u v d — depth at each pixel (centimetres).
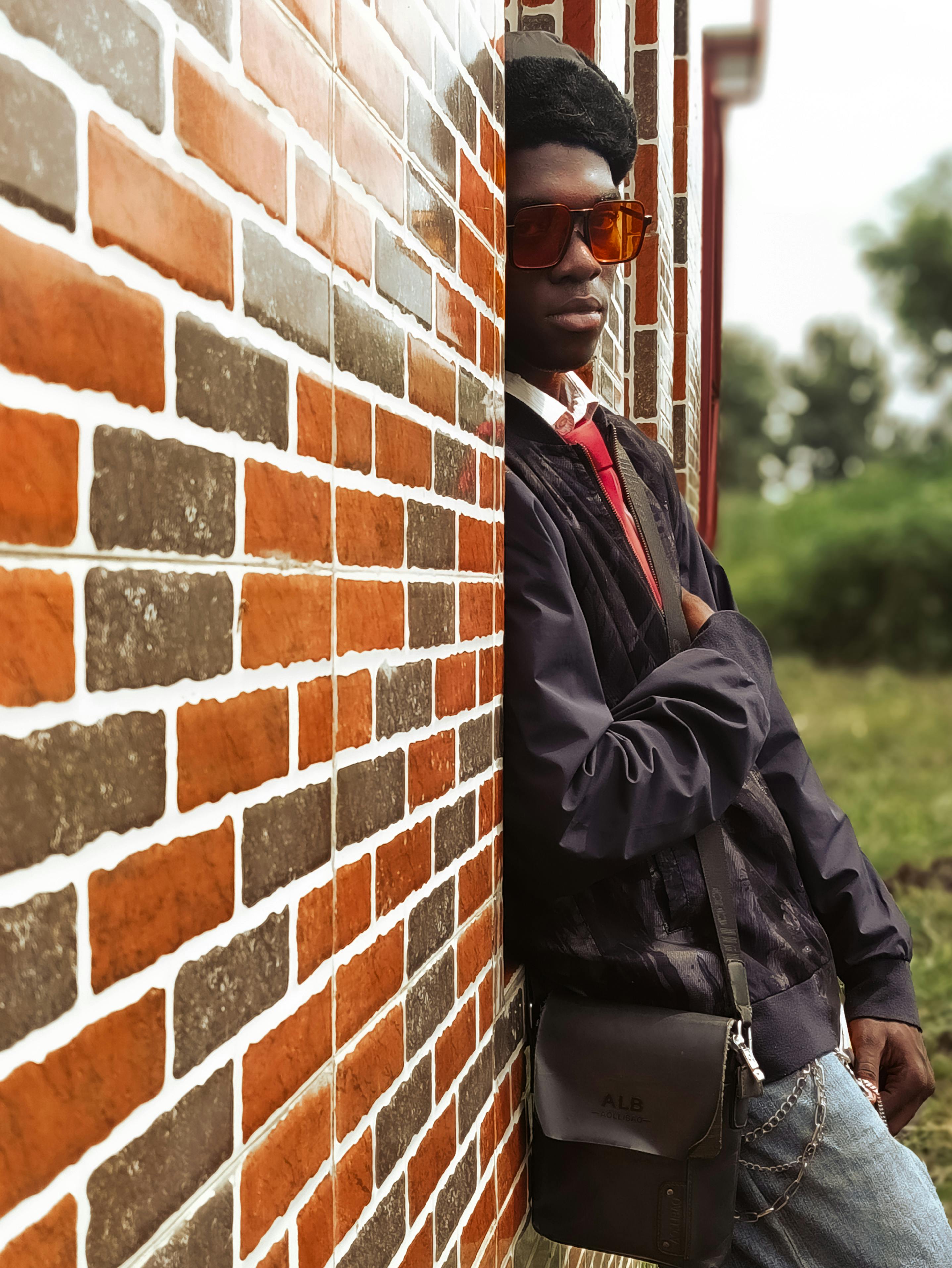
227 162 67
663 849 144
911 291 3728
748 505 2744
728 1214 136
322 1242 83
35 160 50
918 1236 141
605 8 219
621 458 165
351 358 88
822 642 1995
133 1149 58
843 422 4594
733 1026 137
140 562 58
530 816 137
